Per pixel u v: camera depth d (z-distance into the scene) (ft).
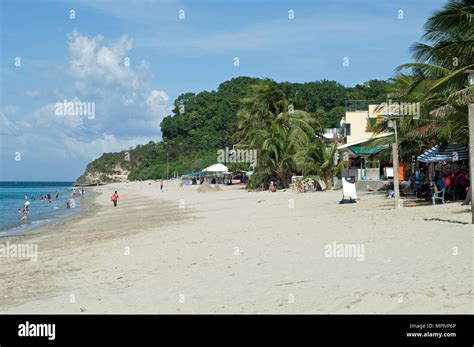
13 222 119.44
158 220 90.07
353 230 48.88
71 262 47.37
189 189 262.06
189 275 35.32
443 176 73.97
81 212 145.79
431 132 80.12
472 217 45.29
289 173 169.27
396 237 41.78
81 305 29.94
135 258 45.44
